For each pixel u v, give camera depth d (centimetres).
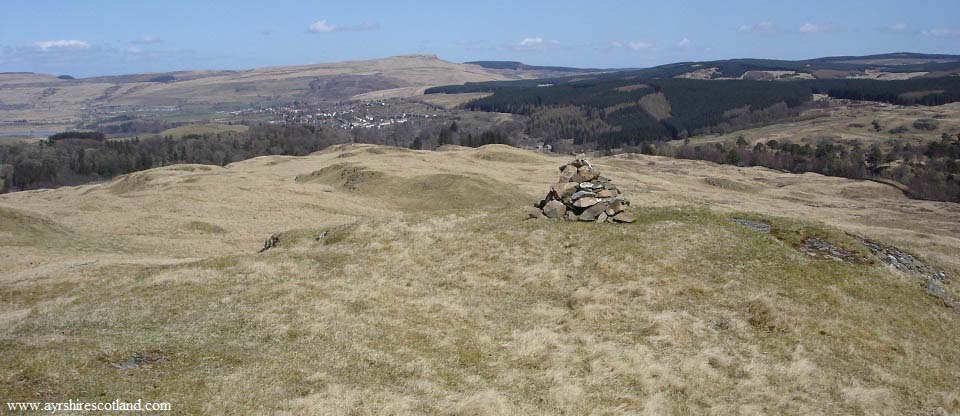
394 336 1842
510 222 3225
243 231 5297
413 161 10444
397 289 2339
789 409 1620
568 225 3102
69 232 4622
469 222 3288
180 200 6450
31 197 10469
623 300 2281
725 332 2067
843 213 8688
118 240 4544
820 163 16925
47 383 1268
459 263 2716
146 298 2162
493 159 12206
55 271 3219
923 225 7775
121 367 1414
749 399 1653
